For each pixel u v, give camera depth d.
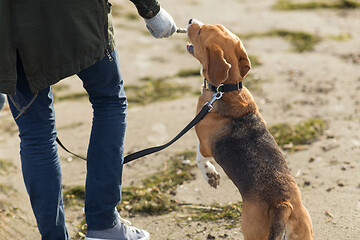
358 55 9.67
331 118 7.11
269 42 10.58
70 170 6.10
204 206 5.21
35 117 3.68
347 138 6.48
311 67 9.19
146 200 5.38
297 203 3.62
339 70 8.97
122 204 5.31
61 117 7.64
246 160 3.95
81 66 3.56
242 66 4.46
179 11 12.73
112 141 3.96
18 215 5.18
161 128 7.15
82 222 5.02
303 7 12.95
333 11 12.60
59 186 3.87
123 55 10.05
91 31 3.53
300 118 7.14
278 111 7.43
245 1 13.73
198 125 4.54
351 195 5.21
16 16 3.33
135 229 4.38
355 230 4.61
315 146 6.35
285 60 9.57
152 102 8.07
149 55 10.07
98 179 3.99
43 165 3.75
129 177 5.90
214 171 4.83
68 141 6.88
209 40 4.40
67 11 3.39
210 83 4.52
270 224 3.46
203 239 4.62
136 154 4.40
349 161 5.93
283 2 13.43
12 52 3.37
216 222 4.90
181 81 8.88
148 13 3.85
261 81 8.64
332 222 4.77
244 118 4.36
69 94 8.50
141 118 7.49
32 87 3.48
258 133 4.21
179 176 5.85
